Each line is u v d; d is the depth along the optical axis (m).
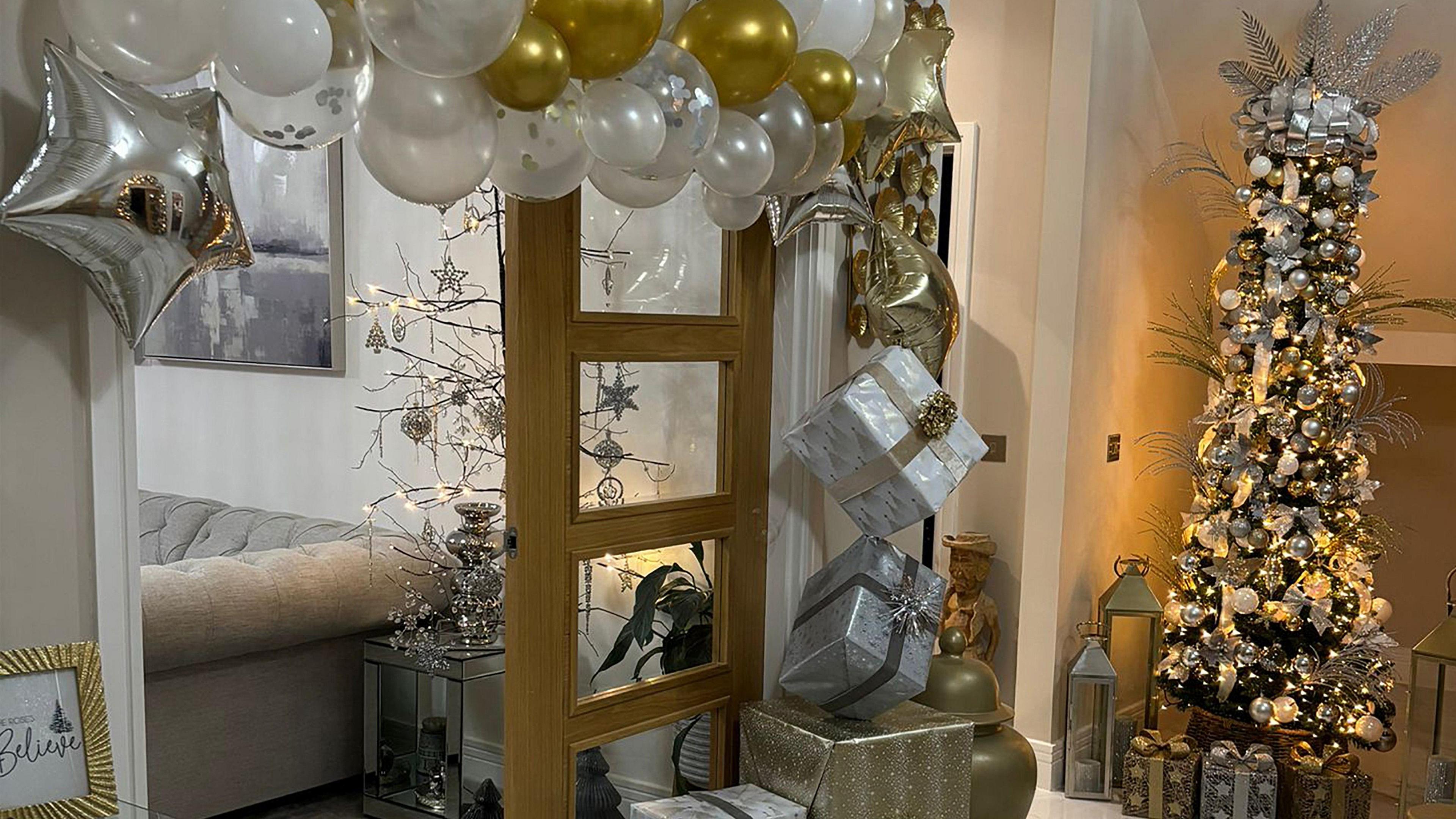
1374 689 3.49
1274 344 3.61
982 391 4.18
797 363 2.79
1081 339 3.81
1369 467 4.64
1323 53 3.53
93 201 1.30
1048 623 3.85
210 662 3.25
